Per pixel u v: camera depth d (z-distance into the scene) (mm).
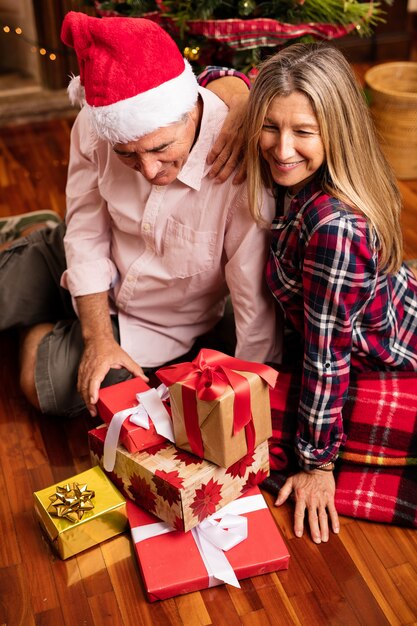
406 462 1646
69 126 3361
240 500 1582
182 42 2031
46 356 1857
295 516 1597
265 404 1498
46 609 1465
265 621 1427
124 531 1596
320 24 1991
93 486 1568
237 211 1591
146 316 1869
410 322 1751
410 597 1465
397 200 1522
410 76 3012
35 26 3330
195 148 1531
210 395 1379
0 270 1991
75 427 1885
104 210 1765
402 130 2729
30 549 1583
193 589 1469
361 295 1460
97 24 1302
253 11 2018
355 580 1499
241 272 1637
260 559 1482
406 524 1591
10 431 1883
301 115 1349
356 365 1709
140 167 1436
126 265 1776
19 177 2939
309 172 1438
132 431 1508
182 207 1621
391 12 3713
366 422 1660
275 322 1738
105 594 1485
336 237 1395
